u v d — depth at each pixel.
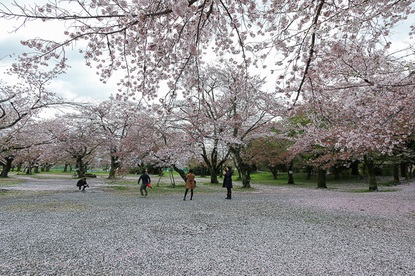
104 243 5.77
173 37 4.75
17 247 5.46
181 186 22.25
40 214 9.19
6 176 30.58
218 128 19.03
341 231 6.91
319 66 5.84
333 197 14.23
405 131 10.35
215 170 26.62
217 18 4.91
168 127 20.03
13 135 19.14
